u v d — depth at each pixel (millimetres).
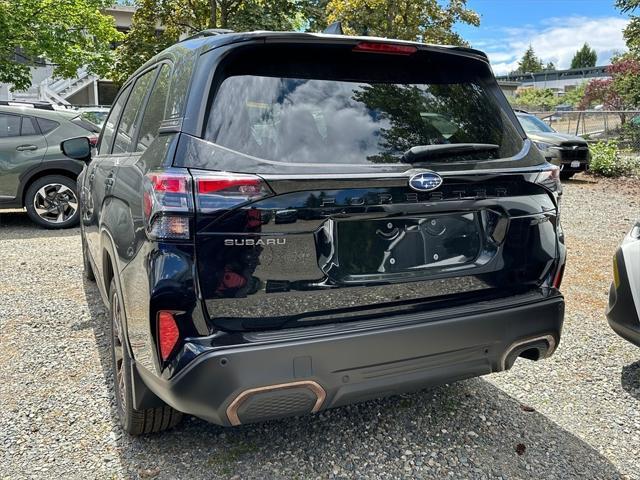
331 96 2283
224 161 2002
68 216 7793
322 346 2047
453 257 2355
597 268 5676
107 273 3027
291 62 2271
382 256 2211
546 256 2553
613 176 13430
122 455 2549
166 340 1994
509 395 3146
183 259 1965
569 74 64125
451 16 19625
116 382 2793
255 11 12102
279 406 2057
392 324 2176
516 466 2504
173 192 1961
